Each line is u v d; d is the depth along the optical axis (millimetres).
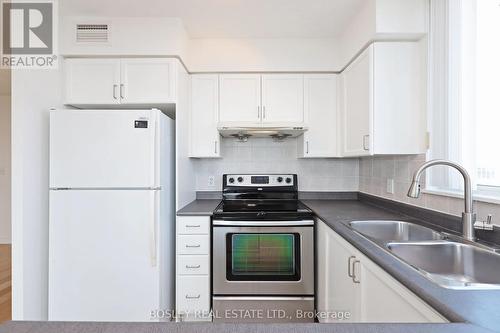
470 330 604
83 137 1845
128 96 2160
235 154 2846
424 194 1766
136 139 1854
